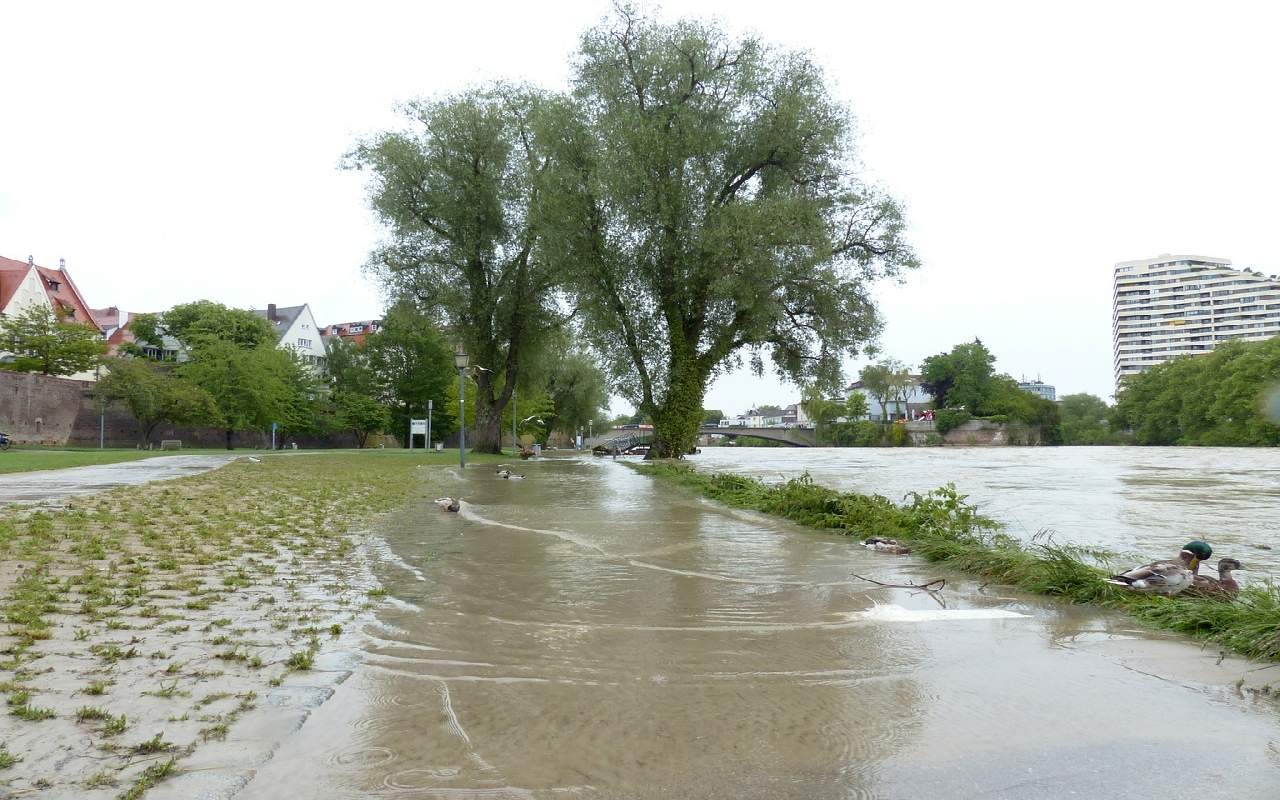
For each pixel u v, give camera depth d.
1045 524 11.27
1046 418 118.75
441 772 2.83
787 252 28.03
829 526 10.48
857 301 31.03
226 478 18.61
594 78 30.67
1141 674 4.03
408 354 76.25
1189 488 19.11
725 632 4.93
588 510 12.88
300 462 29.67
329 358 84.00
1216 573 6.98
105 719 3.28
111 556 7.34
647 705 3.57
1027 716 3.40
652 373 32.69
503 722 3.34
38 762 2.82
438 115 35.69
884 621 5.25
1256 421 77.94
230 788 2.66
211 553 7.73
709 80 29.61
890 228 31.53
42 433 47.31
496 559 7.76
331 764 2.88
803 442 106.50
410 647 4.52
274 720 3.31
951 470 29.95
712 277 28.44
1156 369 102.81
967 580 6.78
